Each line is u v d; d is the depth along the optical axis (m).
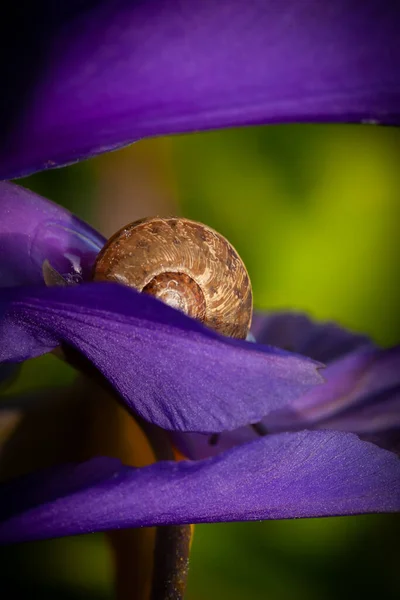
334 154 0.47
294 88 0.28
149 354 0.29
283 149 0.47
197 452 0.32
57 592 0.40
